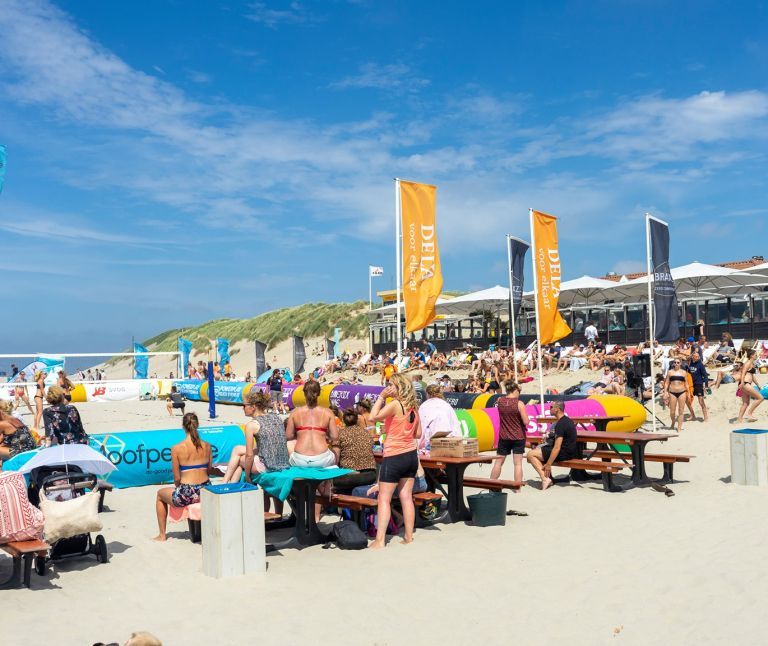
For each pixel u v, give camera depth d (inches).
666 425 629.0
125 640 192.9
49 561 260.1
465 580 238.5
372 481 323.0
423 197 479.2
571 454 394.6
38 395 677.9
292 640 191.2
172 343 3161.9
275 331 2583.7
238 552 247.3
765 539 276.8
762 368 829.2
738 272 998.4
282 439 289.7
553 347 1119.6
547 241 552.1
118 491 410.3
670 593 220.4
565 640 187.6
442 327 1609.3
